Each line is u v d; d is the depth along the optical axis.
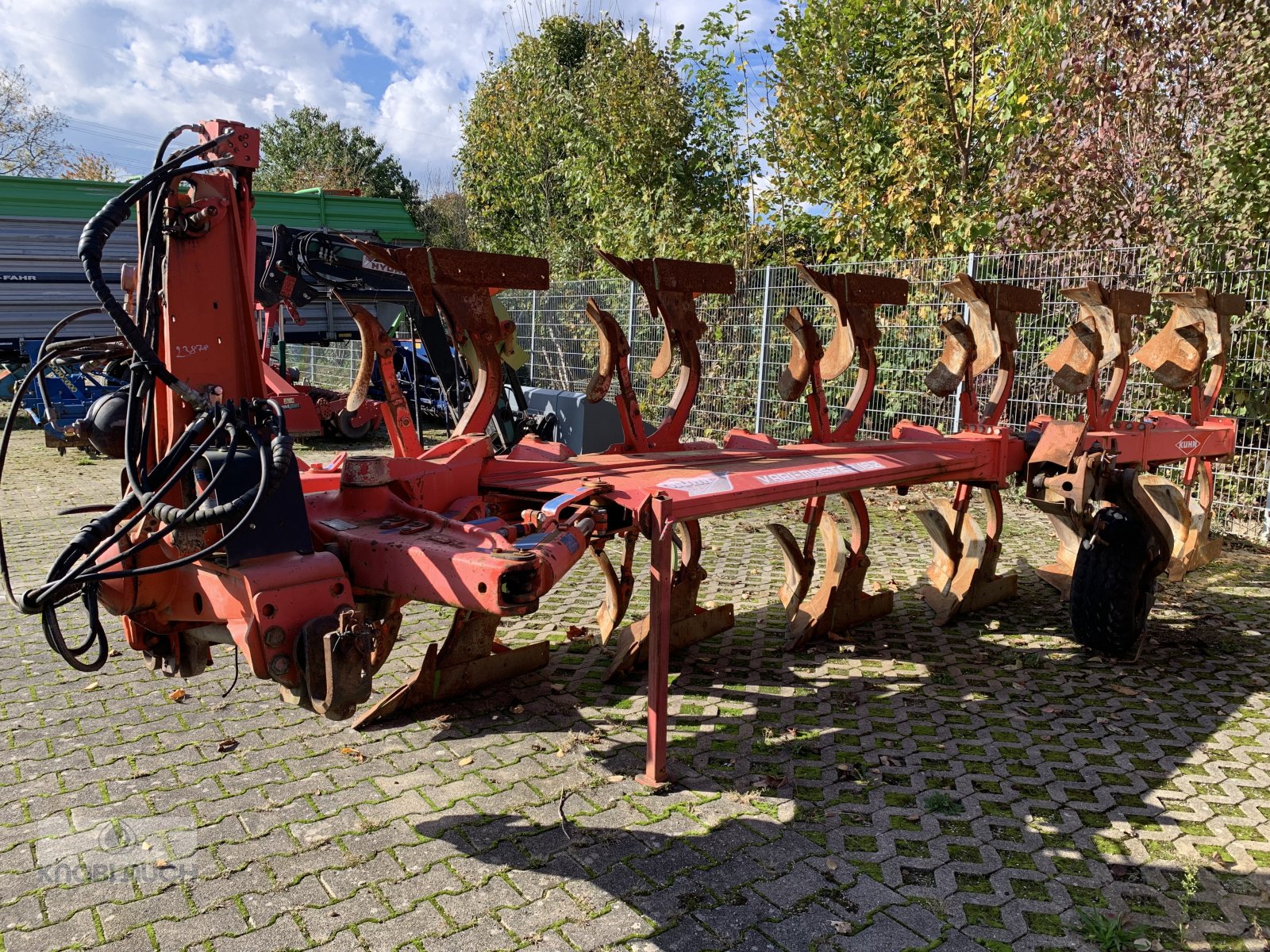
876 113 12.12
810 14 12.10
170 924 2.47
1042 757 3.54
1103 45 8.88
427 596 2.43
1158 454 5.11
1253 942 2.45
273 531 2.34
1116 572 4.46
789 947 2.39
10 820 3.00
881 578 6.16
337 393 13.16
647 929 2.46
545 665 4.40
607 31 17.14
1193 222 7.62
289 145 42.00
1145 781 3.35
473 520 3.07
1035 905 2.60
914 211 10.93
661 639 3.11
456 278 3.11
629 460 3.74
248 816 3.03
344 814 3.05
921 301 8.90
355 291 9.30
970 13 10.78
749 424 10.46
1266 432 7.25
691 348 4.07
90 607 2.41
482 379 3.32
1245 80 7.63
